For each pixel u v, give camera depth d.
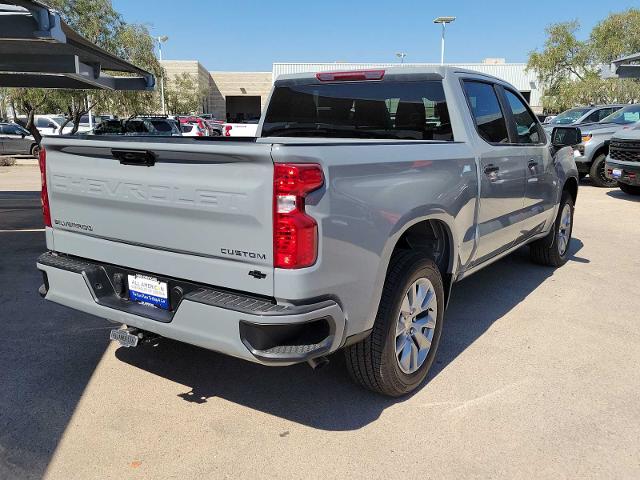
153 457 2.87
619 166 11.38
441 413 3.31
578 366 3.94
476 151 4.07
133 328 3.28
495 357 4.07
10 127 24.64
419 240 3.88
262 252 2.60
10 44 6.91
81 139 3.19
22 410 3.29
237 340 2.65
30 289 5.48
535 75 47.47
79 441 2.99
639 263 6.75
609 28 36.72
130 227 3.08
